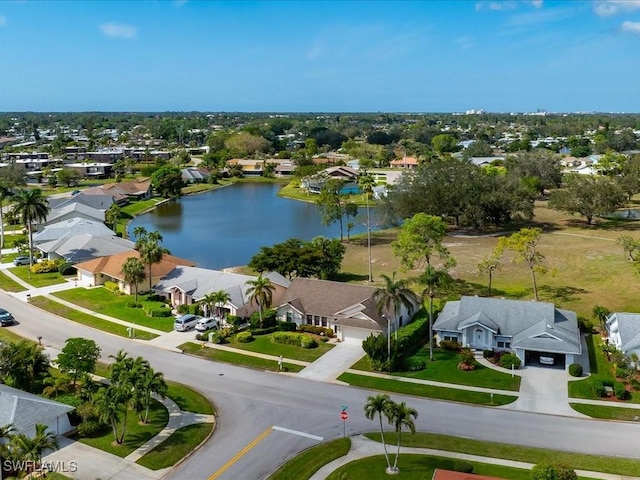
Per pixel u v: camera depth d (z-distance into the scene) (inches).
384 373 2389.3
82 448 1812.3
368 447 1824.6
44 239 4606.3
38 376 2256.4
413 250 3356.3
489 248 4601.4
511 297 3356.3
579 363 2463.1
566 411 2052.2
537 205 6653.5
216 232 5684.1
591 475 1647.4
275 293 3164.4
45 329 2945.4
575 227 5374.0
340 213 5073.8
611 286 3516.2
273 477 1660.9
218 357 2573.8
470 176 5295.3
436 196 5147.6
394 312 2546.8
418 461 1733.5
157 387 1915.6
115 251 4232.3
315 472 1681.8
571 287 3528.5
